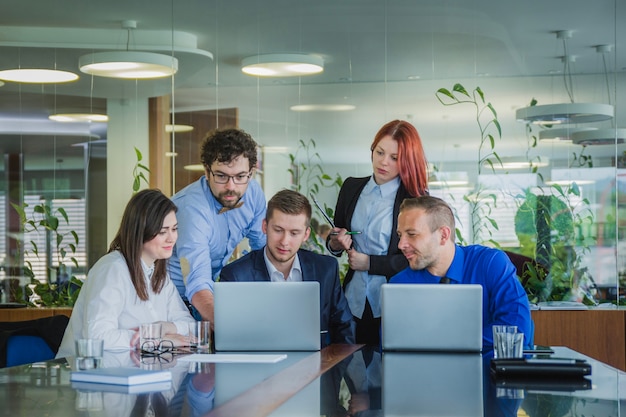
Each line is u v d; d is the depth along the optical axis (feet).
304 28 18.94
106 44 19.38
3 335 10.96
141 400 6.18
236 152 13.15
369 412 5.80
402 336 9.72
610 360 17.83
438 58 18.70
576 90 18.43
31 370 8.02
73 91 19.65
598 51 18.45
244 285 9.93
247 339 9.92
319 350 9.93
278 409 5.89
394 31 18.79
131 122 19.43
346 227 14.84
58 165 19.80
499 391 6.75
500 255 11.50
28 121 19.83
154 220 10.85
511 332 8.87
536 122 18.42
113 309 10.48
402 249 11.44
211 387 6.84
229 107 19.02
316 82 18.81
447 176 18.42
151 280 11.15
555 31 18.57
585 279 18.07
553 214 18.13
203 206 13.65
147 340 9.57
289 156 18.70
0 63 19.61
